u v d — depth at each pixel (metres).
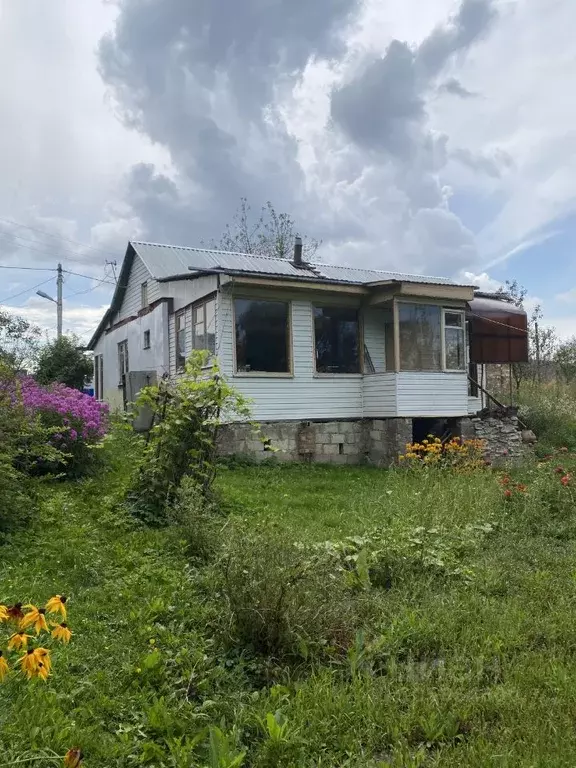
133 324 18.73
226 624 3.90
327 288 12.72
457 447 10.98
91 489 7.80
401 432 12.95
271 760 2.77
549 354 26.31
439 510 7.18
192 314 13.62
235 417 11.90
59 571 4.88
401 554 5.46
